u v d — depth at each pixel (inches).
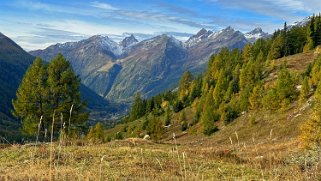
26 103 1429.6
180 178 406.0
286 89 2691.9
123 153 804.0
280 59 4244.6
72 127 1449.3
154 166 661.3
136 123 4859.7
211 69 4785.9
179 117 4109.3
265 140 2225.6
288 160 559.2
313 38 4365.2
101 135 2178.9
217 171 641.6
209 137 3112.7
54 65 1455.5
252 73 3627.0
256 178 546.9
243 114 3171.8
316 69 2837.1
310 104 2385.6
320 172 306.5
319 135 1049.5
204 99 3976.4
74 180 346.0
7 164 641.6
